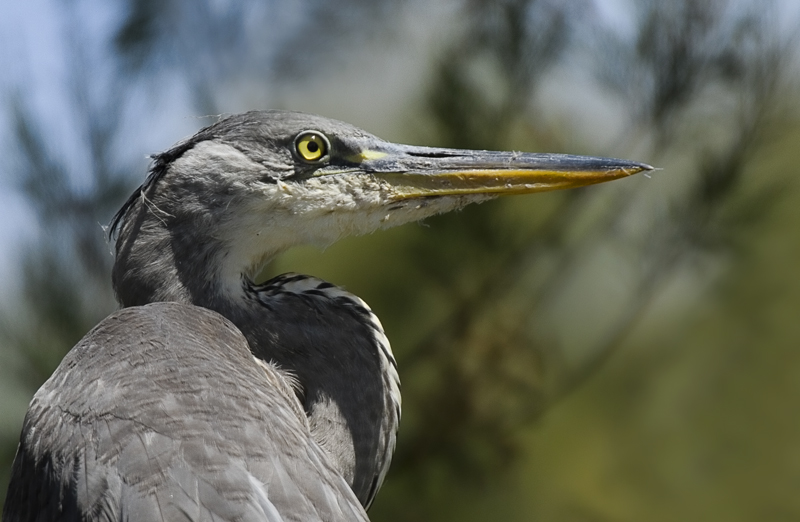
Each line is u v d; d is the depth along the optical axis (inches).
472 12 402.0
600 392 530.3
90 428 169.9
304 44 418.3
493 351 404.8
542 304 414.9
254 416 171.3
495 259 400.2
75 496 163.2
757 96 386.3
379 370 219.5
